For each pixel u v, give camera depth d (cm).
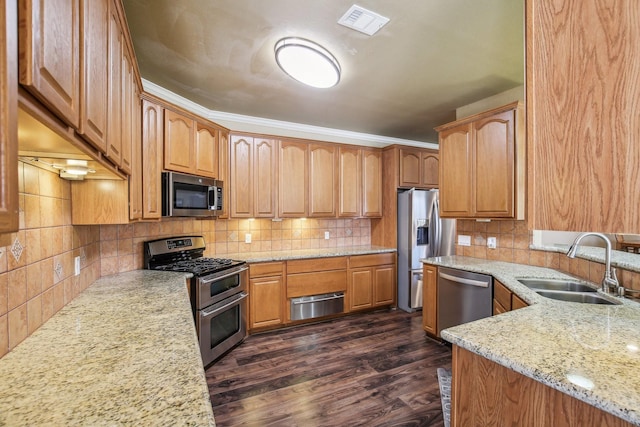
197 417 72
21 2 54
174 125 253
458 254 338
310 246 415
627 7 67
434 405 208
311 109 340
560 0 79
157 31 196
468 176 291
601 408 78
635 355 101
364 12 179
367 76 260
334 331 339
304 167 377
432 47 216
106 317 142
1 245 97
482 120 279
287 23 189
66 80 75
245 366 261
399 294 421
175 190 249
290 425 189
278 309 339
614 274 173
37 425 68
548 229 81
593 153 73
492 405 114
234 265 291
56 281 149
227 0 169
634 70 66
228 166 329
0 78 47
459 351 125
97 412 73
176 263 287
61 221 158
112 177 174
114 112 129
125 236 250
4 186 48
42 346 111
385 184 432
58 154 105
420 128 417
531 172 85
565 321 133
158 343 114
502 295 224
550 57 81
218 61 234
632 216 66
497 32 198
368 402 212
